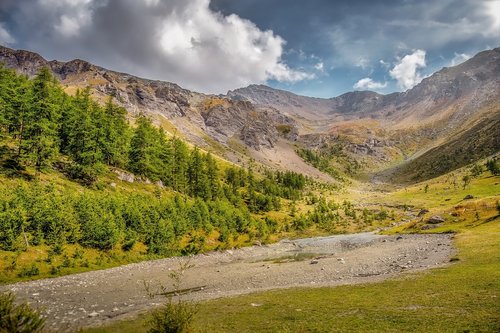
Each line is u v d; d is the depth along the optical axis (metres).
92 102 114.38
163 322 18.22
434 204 196.50
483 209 95.44
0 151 80.31
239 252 84.50
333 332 18.89
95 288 42.34
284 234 130.25
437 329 17.66
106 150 105.12
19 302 34.06
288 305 27.41
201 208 99.44
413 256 53.69
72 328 24.11
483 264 36.62
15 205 53.72
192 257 73.12
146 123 140.38
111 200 73.12
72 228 60.03
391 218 163.38
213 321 23.30
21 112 79.62
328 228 140.38
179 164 138.00
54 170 89.69
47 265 50.69
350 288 33.06
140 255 67.00
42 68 84.56
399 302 24.80
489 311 19.86
